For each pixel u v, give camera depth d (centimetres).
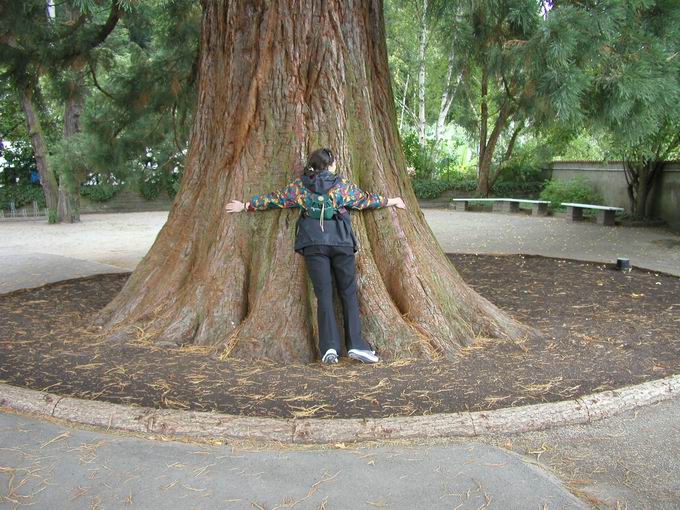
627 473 381
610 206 2103
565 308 777
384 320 563
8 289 946
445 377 507
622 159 1830
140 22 1280
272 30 589
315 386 486
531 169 2580
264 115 593
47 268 1147
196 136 674
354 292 538
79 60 1052
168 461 379
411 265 596
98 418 427
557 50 639
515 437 427
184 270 638
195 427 412
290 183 567
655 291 889
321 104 591
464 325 605
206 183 647
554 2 713
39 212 2531
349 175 592
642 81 665
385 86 655
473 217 2189
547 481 359
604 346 605
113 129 1266
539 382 502
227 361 538
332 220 527
